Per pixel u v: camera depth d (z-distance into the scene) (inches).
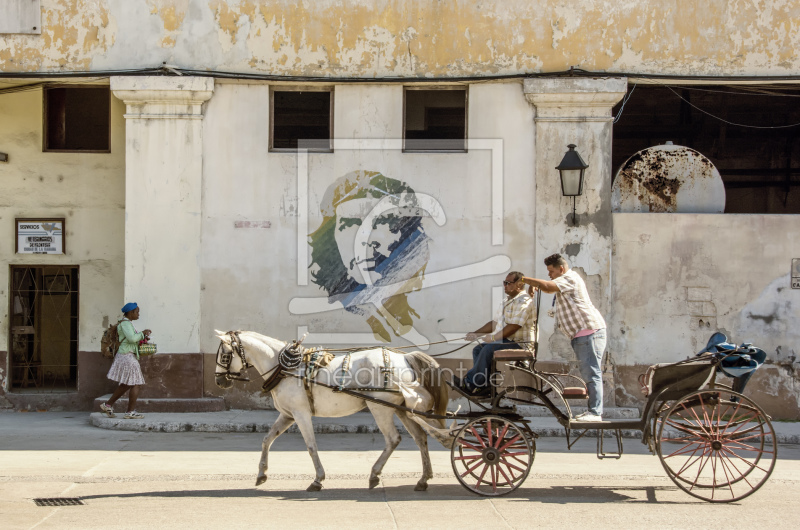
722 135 682.8
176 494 309.1
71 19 493.0
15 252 535.5
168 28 495.2
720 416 303.7
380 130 500.4
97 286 535.2
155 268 494.0
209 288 497.0
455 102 508.4
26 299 540.4
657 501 297.1
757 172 688.4
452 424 318.7
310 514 277.4
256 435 443.2
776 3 486.6
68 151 537.0
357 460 378.3
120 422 457.7
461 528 258.5
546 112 490.9
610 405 484.1
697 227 490.9
